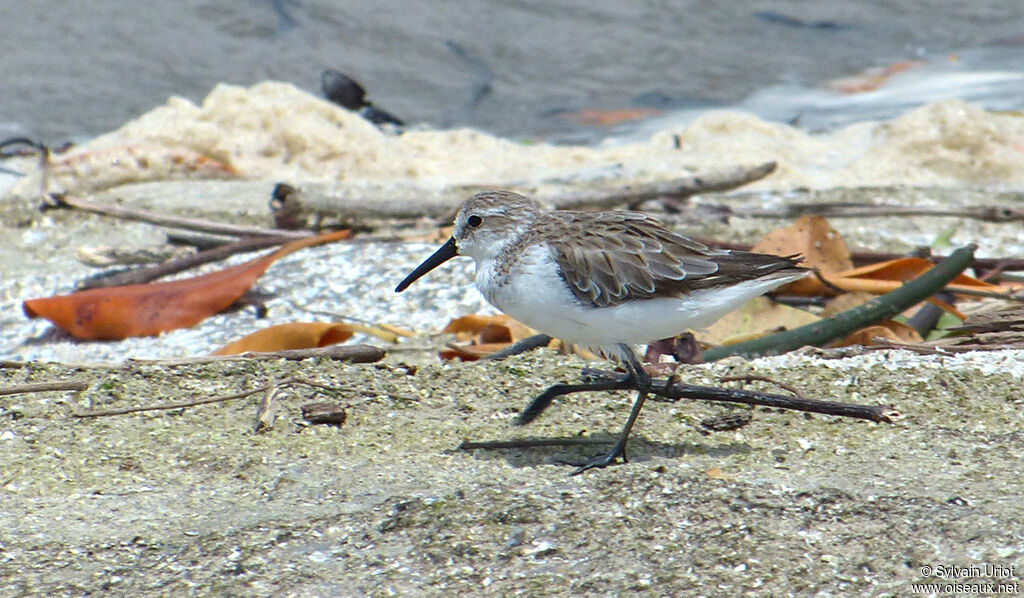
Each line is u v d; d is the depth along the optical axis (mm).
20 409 8203
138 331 11406
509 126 21516
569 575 6137
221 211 15320
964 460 7352
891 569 6078
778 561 6188
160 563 6305
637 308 7254
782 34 26422
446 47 25328
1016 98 21703
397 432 8023
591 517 6660
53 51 24250
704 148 18938
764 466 7371
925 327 10594
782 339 9836
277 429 8016
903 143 18312
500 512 6711
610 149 19047
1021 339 9586
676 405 8445
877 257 11891
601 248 7305
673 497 6832
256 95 18391
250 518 6754
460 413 8359
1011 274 11953
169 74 23328
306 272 12500
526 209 7742
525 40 25797
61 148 18828
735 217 14680
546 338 9742
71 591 6039
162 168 17000
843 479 7059
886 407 8109
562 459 7586
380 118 21078
